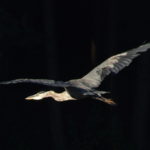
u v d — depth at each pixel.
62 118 20.86
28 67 21.48
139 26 20.47
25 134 20.09
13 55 20.91
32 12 19.55
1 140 19.64
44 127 20.58
